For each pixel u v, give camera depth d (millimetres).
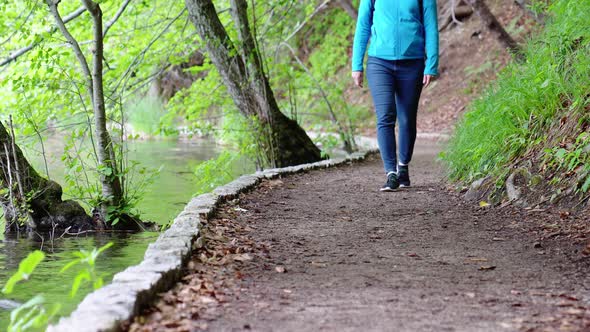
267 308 4297
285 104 17844
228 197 8430
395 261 5598
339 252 5945
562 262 5445
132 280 4414
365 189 9859
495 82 11859
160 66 16062
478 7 19312
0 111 12250
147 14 15758
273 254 5859
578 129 7906
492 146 9109
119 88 14203
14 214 9234
